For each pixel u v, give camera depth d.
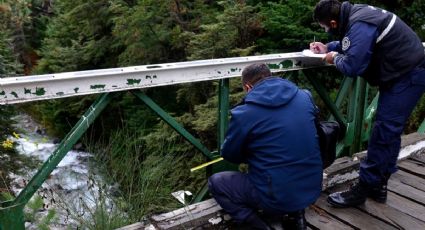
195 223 2.15
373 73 2.27
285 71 2.50
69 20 10.40
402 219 2.33
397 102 2.21
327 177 2.65
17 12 13.12
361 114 2.93
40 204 2.04
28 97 1.65
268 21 6.88
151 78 1.94
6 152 5.27
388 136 2.26
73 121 10.37
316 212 2.40
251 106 1.88
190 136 2.24
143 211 2.27
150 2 8.08
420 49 2.19
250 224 2.05
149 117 5.43
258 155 1.90
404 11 6.25
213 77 2.15
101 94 1.87
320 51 2.56
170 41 8.27
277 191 1.87
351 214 2.38
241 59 2.21
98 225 2.14
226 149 1.97
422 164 3.04
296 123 1.86
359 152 3.00
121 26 8.45
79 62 10.42
